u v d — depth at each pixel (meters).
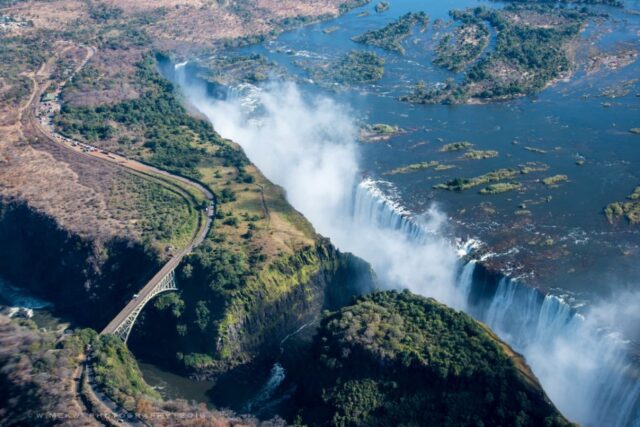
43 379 175.25
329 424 161.75
